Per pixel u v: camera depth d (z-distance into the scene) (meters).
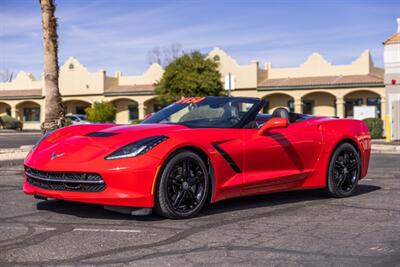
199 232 4.89
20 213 5.77
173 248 4.34
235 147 5.83
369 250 4.33
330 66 40.38
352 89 37.66
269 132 6.27
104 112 38.19
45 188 5.42
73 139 5.66
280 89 40.09
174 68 37.97
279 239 4.66
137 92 45.47
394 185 8.30
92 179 5.11
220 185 5.71
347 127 7.09
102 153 5.21
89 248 4.33
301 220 5.50
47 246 4.39
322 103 40.53
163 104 39.09
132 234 4.79
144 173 5.10
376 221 5.47
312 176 6.68
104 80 47.28
